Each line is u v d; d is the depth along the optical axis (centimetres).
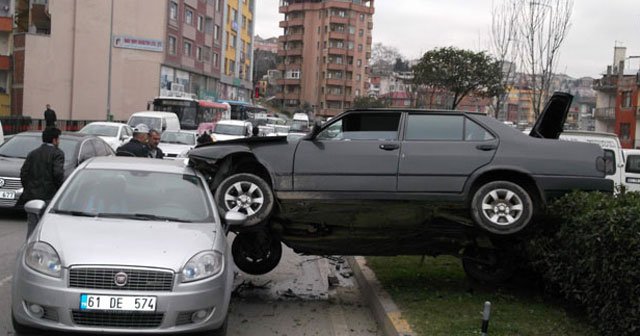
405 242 746
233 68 7819
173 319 519
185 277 529
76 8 5053
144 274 519
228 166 766
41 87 5022
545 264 674
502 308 689
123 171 684
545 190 704
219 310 550
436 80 3039
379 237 740
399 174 718
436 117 742
